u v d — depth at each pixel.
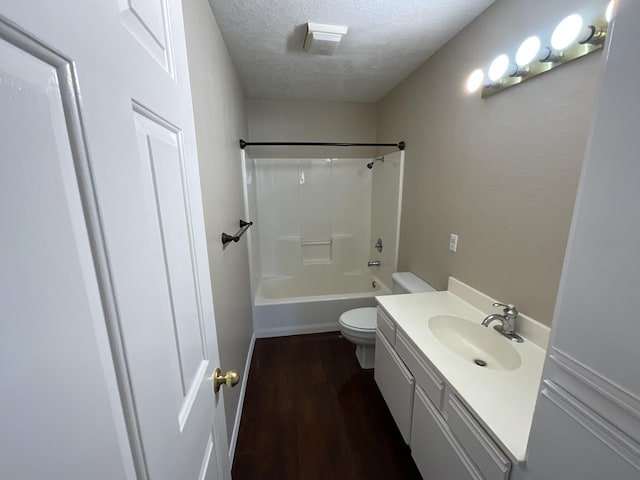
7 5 0.21
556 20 1.01
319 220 3.27
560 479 0.58
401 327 1.34
